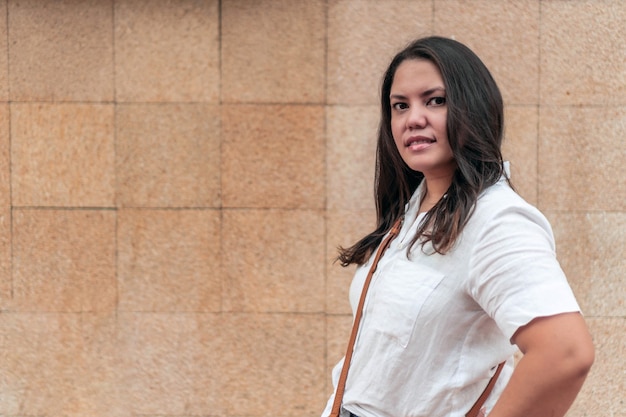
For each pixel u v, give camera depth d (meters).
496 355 1.71
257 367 3.75
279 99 3.69
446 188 1.86
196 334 3.75
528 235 1.55
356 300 1.93
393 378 1.71
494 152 1.75
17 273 3.76
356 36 3.67
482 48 3.67
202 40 3.68
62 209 3.74
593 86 3.66
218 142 3.70
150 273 3.74
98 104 3.71
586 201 3.69
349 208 3.71
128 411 3.78
